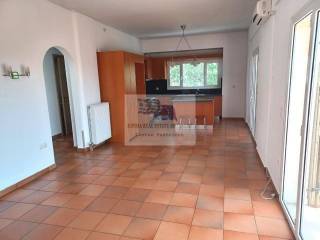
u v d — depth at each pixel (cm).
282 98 261
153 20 527
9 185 310
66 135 622
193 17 511
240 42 713
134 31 647
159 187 315
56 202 284
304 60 232
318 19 173
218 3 416
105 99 527
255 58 508
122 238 217
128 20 517
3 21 295
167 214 253
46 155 374
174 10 452
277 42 290
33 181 344
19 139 324
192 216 247
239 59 725
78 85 451
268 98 338
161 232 224
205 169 371
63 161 426
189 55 871
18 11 316
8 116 306
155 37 758
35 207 274
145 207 268
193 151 462
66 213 261
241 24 601
